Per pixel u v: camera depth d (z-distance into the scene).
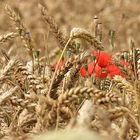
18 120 4.73
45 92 4.81
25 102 4.58
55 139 2.83
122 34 14.13
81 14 17.61
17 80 5.24
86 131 3.17
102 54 5.79
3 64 6.55
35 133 4.25
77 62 5.00
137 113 4.65
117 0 14.89
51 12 18.44
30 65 6.27
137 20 15.61
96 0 18.38
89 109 3.87
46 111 4.10
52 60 7.75
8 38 5.76
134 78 5.30
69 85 5.01
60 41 6.29
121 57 6.32
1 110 4.77
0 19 13.99
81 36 5.09
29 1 17.47
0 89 5.58
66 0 19.00
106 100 4.03
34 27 16.11
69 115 4.17
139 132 4.16
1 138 4.29
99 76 5.80
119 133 4.20
